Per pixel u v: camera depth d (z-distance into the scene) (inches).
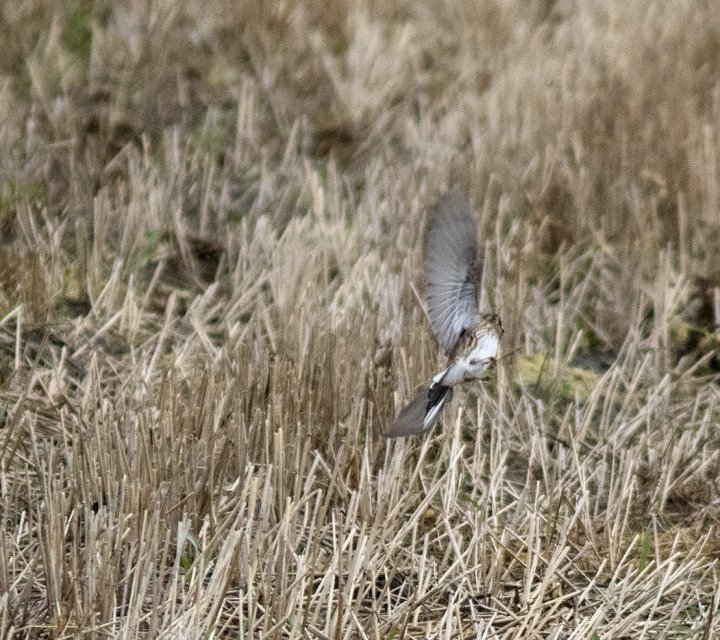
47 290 693.3
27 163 824.9
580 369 716.0
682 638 490.6
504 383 649.6
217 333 709.9
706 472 616.1
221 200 821.9
